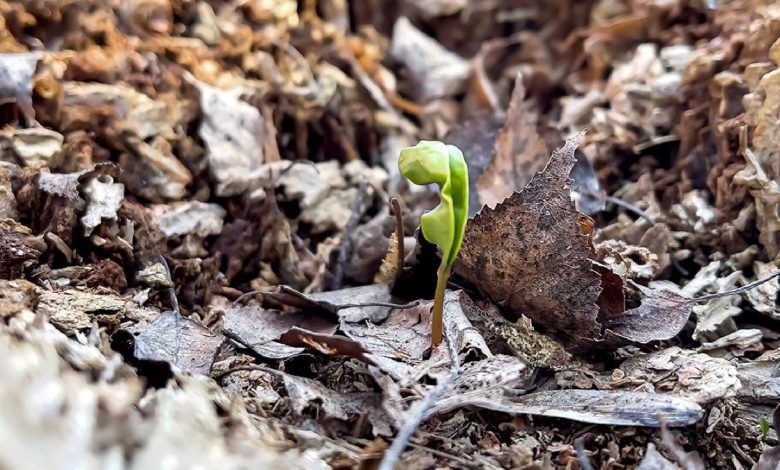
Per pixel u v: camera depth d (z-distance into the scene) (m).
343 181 0.27
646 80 0.28
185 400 0.14
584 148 0.27
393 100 0.32
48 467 0.12
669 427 0.16
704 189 0.24
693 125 0.25
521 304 0.19
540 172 0.17
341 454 0.15
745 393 0.18
